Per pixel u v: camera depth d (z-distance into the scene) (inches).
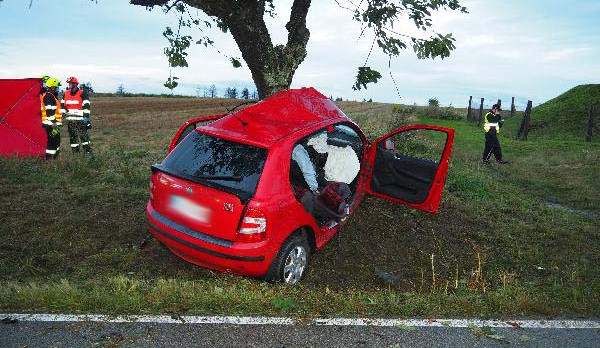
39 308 146.1
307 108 231.1
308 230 201.5
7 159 373.1
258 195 172.7
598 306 174.6
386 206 294.0
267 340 136.7
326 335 141.9
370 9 223.5
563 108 1125.1
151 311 147.9
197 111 1430.9
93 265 199.9
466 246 261.0
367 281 209.9
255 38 264.8
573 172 528.1
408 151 485.7
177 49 244.4
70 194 291.4
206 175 180.9
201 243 174.4
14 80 430.6
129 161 426.0
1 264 195.5
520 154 684.1
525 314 167.2
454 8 222.2
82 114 463.2
